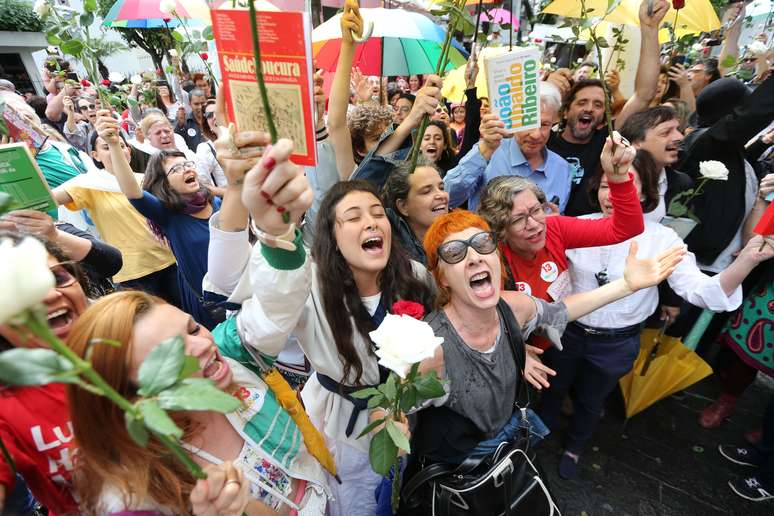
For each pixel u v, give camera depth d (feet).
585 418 6.74
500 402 4.23
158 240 9.08
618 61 9.98
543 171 7.81
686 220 6.66
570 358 6.54
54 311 3.27
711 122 9.52
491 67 5.47
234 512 2.18
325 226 4.20
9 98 8.36
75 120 14.92
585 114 8.24
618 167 4.75
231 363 3.48
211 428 2.97
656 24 7.13
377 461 2.81
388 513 4.75
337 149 6.10
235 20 2.25
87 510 2.53
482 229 3.99
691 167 7.78
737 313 7.06
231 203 3.58
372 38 10.11
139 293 2.60
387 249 4.26
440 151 10.03
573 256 6.24
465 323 4.11
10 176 4.38
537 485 4.20
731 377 7.43
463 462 4.17
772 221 4.67
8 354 1.17
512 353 4.31
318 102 6.80
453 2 4.37
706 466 7.09
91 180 8.45
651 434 7.74
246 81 2.40
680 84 11.68
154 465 2.45
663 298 7.15
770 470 6.40
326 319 4.20
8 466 2.85
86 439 2.38
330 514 4.77
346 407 4.53
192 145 16.44
